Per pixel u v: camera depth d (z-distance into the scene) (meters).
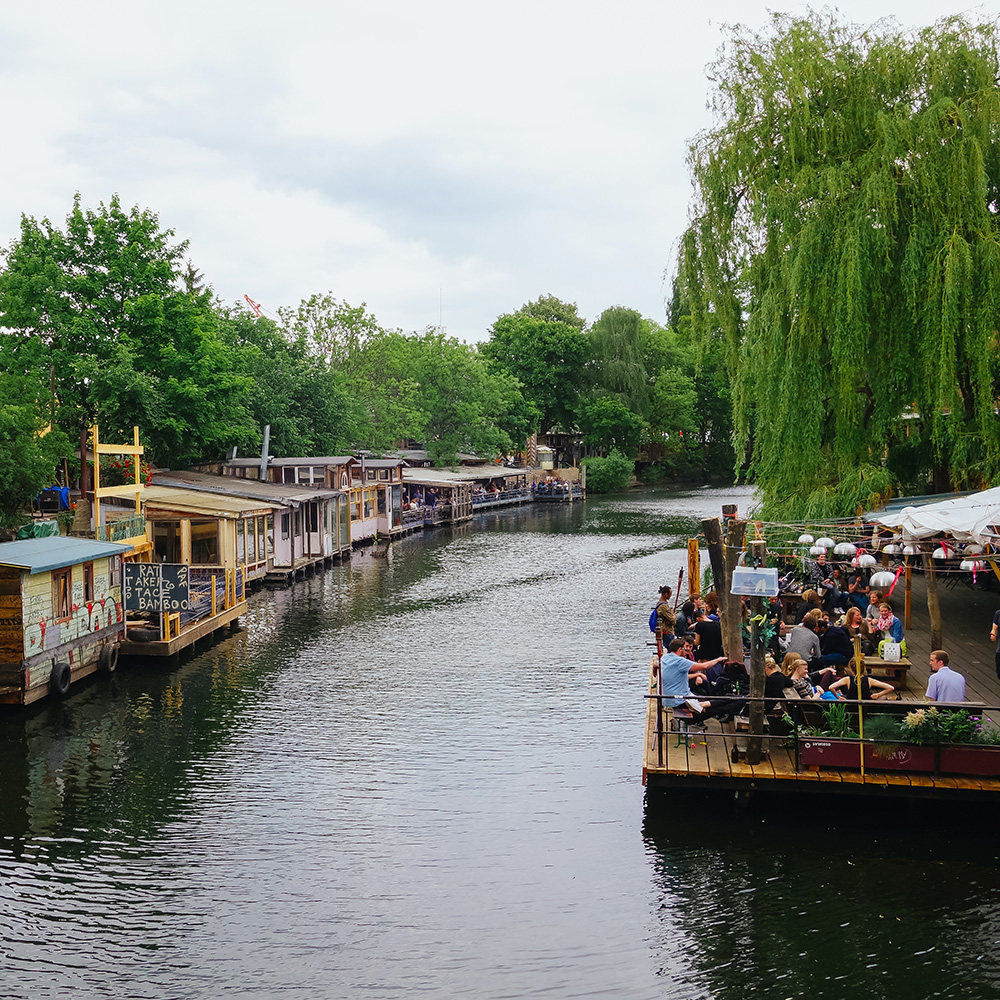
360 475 56.06
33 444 31.48
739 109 22.88
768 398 21.70
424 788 16.36
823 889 12.26
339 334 74.06
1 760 17.84
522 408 97.94
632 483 111.75
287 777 16.95
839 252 20.52
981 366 19.30
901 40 21.59
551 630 30.08
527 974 10.64
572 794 15.99
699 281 24.59
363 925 11.77
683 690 15.70
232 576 30.83
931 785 13.35
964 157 19.73
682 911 11.91
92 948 11.26
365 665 25.36
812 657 16.19
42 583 21.16
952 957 10.70
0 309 39.19
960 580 27.72
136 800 15.90
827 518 21.34
